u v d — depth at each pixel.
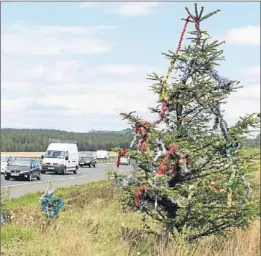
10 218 12.11
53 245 8.52
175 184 8.12
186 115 8.14
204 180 8.01
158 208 8.45
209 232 8.27
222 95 8.02
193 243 8.21
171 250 7.56
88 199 15.78
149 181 7.82
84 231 9.49
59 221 11.34
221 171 8.09
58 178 40.84
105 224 10.45
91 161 65.25
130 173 8.21
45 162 46.88
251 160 8.06
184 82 8.03
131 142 8.08
